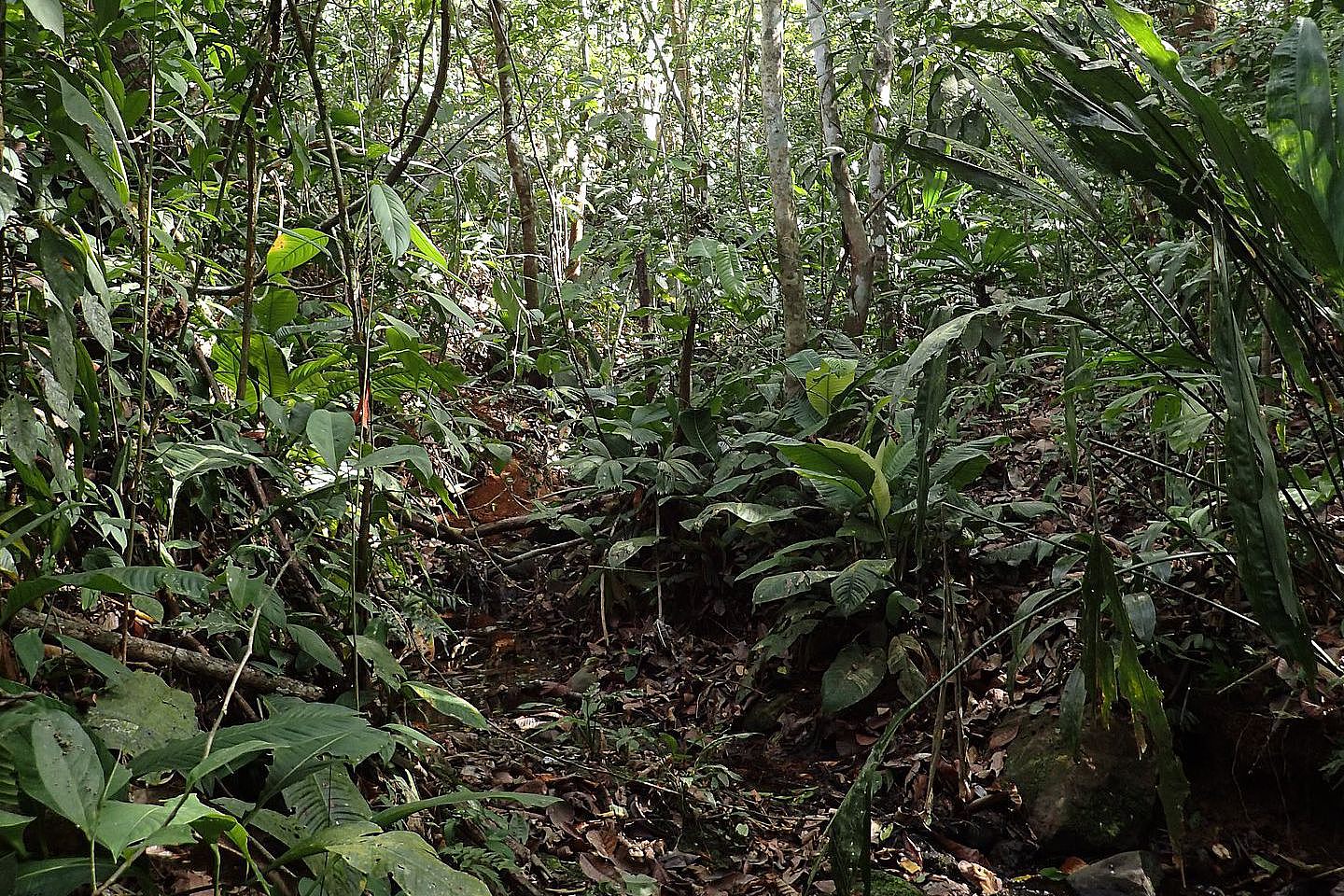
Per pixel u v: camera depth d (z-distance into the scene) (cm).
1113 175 218
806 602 394
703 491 477
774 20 527
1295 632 158
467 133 470
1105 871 283
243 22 261
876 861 300
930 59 482
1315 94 173
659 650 438
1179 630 322
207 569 244
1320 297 211
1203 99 174
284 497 265
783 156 536
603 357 700
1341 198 170
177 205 265
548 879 256
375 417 345
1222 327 173
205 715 229
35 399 200
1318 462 357
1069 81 217
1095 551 211
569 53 755
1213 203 198
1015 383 534
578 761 328
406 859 149
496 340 543
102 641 207
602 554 489
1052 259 537
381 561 320
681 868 286
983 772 329
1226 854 290
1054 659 346
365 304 306
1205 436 313
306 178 308
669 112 985
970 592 384
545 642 457
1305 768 292
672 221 691
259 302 270
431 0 296
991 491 460
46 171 195
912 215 630
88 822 128
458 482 548
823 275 656
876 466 380
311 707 177
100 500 199
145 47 238
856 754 355
